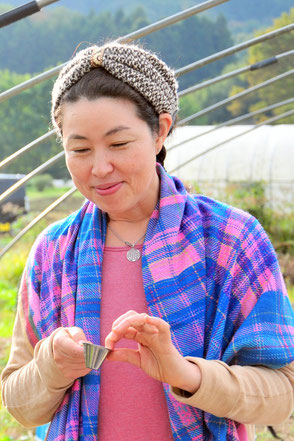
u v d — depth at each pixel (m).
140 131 1.50
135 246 1.70
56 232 1.80
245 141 12.81
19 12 2.48
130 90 1.48
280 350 1.57
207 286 1.62
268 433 5.00
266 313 1.60
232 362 1.65
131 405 1.61
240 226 1.67
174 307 1.59
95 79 1.48
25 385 1.64
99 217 1.75
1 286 10.45
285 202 11.91
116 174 1.50
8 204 17.28
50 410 1.64
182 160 13.11
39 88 39.59
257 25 65.38
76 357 1.46
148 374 1.48
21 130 39.78
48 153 41.28
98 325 1.63
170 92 1.60
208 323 1.61
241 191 12.30
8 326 8.27
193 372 1.47
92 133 1.47
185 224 1.68
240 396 1.50
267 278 1.63
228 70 39.84
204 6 3.29
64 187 46.62
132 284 1.67
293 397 1.62
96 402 1.59
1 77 46.50
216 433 1.55
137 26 57.66
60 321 1.69
